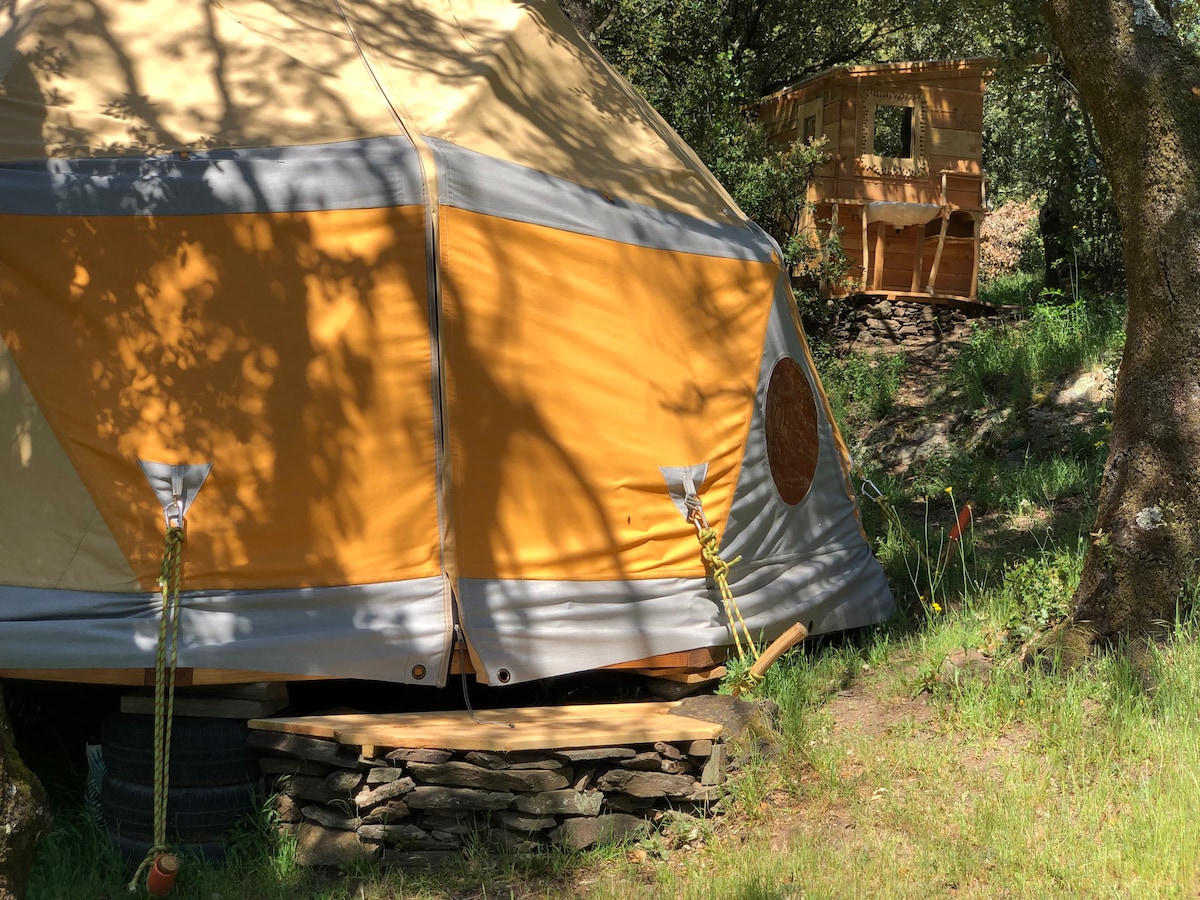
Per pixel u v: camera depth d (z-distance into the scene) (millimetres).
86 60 5961
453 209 5719
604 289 6258
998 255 23594
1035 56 11648
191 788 5094
